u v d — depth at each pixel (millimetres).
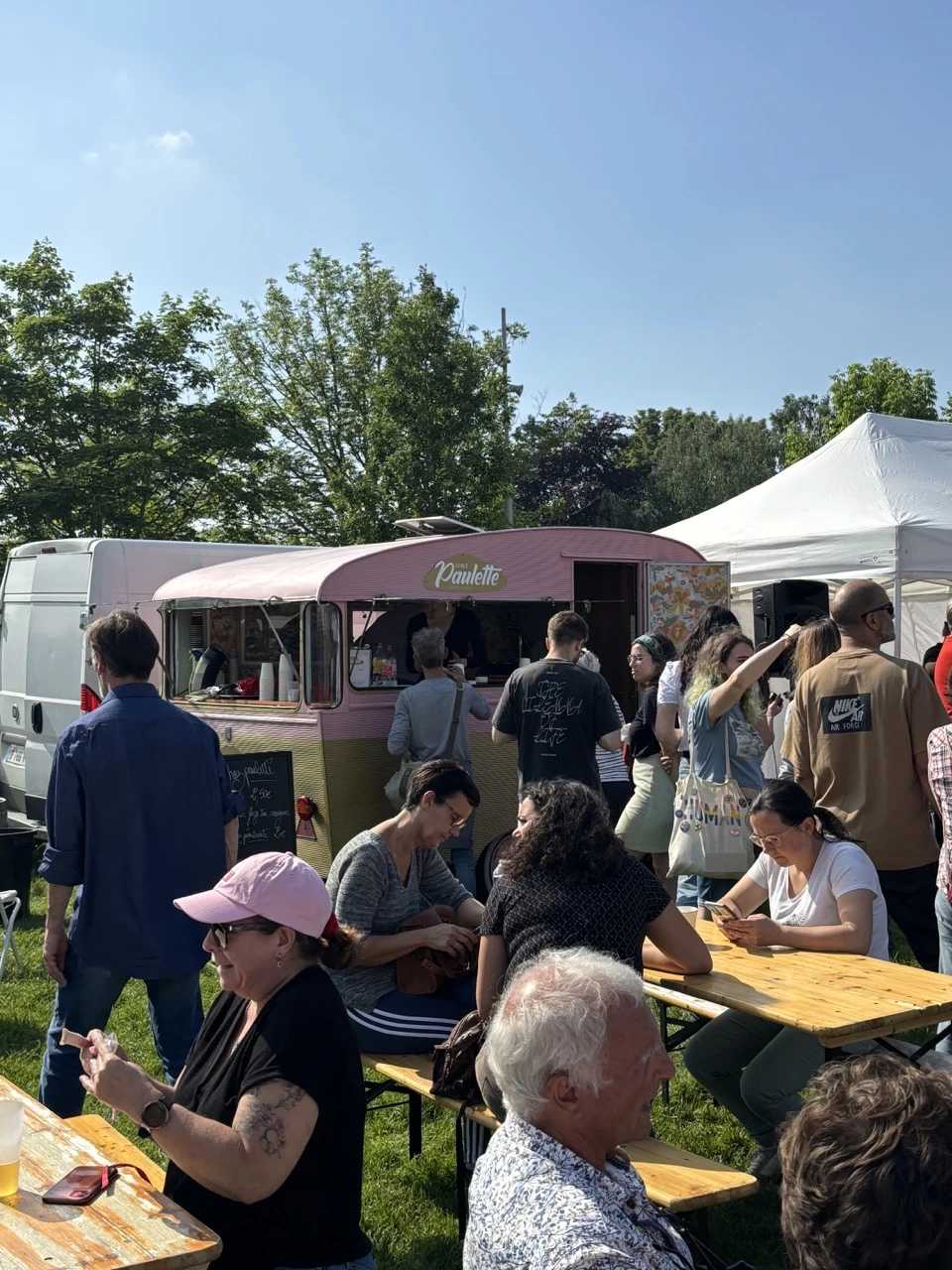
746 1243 3762
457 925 4219
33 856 9758
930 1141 1464
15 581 10289
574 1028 1967
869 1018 3418
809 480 11352
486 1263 1855
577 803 3430
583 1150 1994
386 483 23328
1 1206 2277
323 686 7098
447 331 23406
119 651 3977
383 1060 3898
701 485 48531
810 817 4270
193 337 22875
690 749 5199
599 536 8219
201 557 9734
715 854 4992
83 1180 2379
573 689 6266
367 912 4004
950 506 10164
